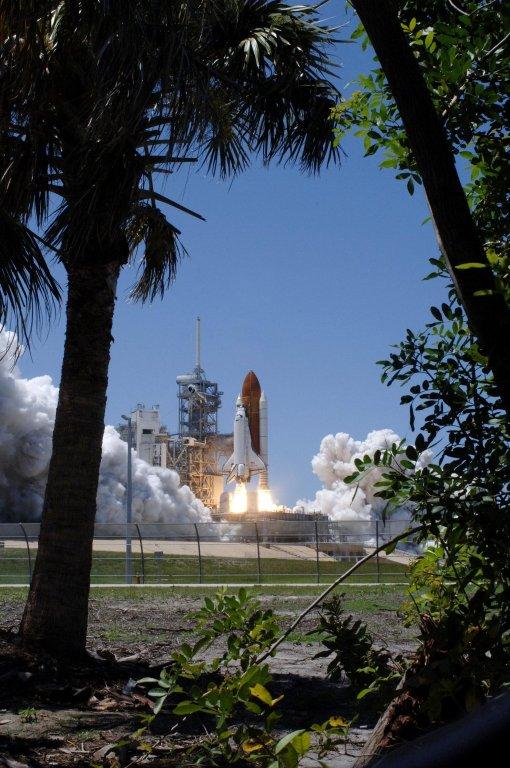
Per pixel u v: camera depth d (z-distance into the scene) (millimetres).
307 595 24344
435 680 2367
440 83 3127
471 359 2840
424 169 2523
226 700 2426
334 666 3301
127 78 7004
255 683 2422
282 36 9367
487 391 2805
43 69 7391
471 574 2652
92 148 8094
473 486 2773
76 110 8211
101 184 8070
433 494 2744
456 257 2525
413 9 3449
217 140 9484
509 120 3184
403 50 2480
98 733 5945
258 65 8805
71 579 8344
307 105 9836
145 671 8500
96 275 8906
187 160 9008
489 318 2504
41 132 8109
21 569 34844
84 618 8430
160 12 6809
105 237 8852
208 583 33875
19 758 5086
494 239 3316
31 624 8203
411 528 2740
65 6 7191
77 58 7941
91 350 8781
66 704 6992
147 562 35219
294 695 7477
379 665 3273
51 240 8516
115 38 6914
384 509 2844
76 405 8648
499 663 2338
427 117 2486
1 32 7020
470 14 3100
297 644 12148
